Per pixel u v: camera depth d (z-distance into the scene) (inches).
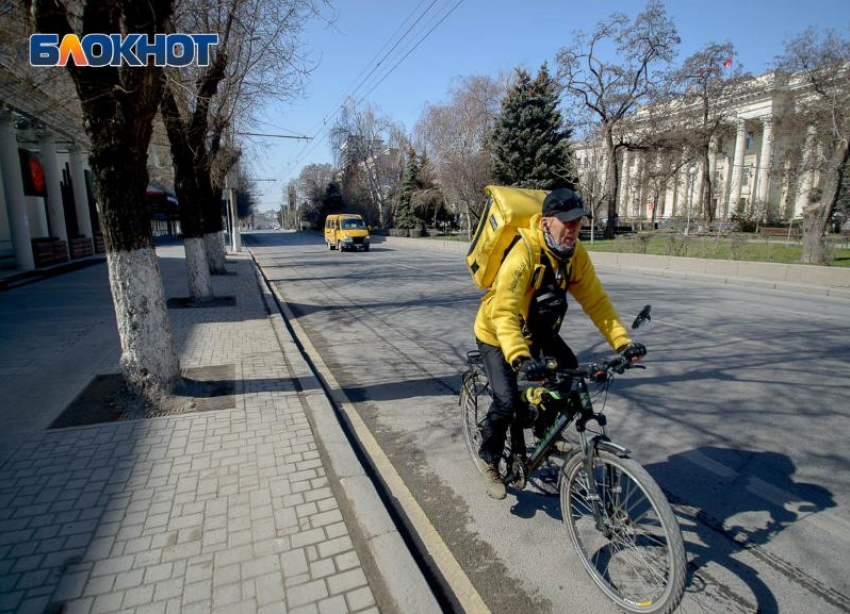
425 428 176.4
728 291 472.1
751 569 102.4
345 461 141.4
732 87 1300.4
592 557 105.5
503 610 94.3
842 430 164.9
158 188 1531.7
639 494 91.1
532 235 98.2
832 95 854.5
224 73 401.4
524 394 103.7
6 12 209.9
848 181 930.7
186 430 162.4
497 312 96.4
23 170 666.2
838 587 97.3
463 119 1376.7
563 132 1245.1
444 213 1852.9
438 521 122.2
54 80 250.5
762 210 1438.2
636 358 94.7
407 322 357.1
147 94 167.9
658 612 84.6
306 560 100.9
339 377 236.1
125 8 159.6
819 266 475.8
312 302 460.8
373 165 1969.7
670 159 1344.7
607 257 740.7
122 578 95.7
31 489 126.6
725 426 169.5
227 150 594.9
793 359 241.6
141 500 122.1
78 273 653.9
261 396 193.8
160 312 187.8
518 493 134.0
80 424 167.3
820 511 121.8
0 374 221.3
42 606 88.6
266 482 130.3
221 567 98.8
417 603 90.5
